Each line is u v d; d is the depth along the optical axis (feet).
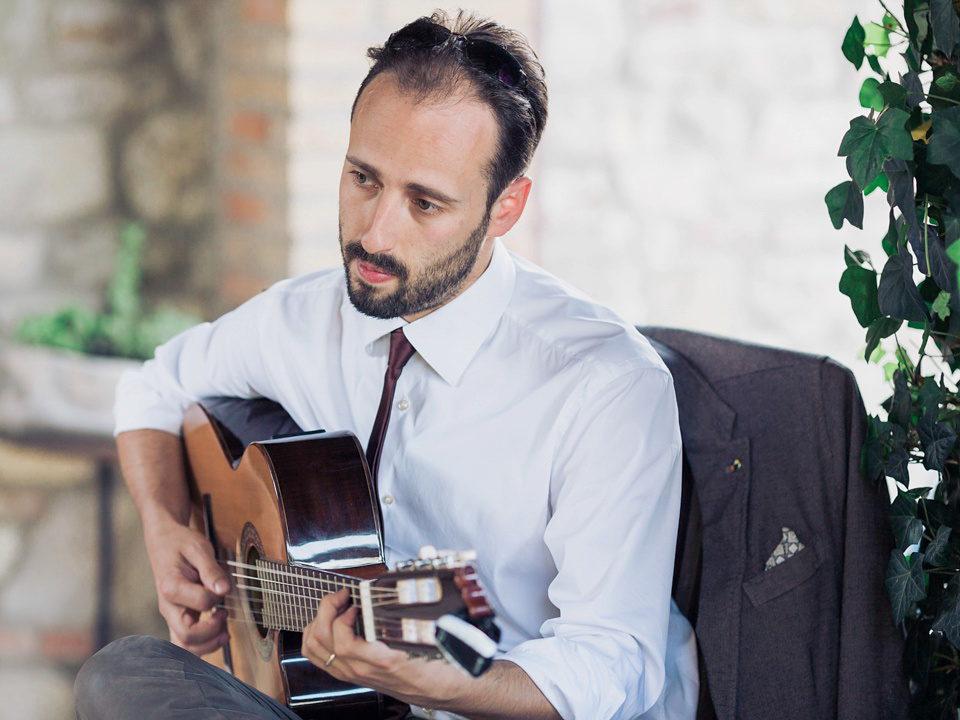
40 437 12.70
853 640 5.98
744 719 6.15
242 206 13.03
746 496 6.29
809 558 6.10
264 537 6.41
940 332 5.59
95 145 13.70
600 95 12.57
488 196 6.10
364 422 6.84
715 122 12.59
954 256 5.11
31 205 13.60
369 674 5.14
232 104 13.00
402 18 12.16
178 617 6.99
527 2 12.28
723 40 12.53
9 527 13.04
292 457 6.34
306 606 5.96
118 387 7.93
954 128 5.17
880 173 5.52
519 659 5.51
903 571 5.74
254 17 12.54
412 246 5.98
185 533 7.14
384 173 5.90
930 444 5.63
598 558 5.84
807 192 12.65
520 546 6.27
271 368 7.25
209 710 5.43
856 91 12.53
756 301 12.76
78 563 13.19
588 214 12.71
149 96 13.70
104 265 13.82
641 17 12.50
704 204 12.70
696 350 6.75
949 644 5.94
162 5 13.55
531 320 6.47
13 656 13.15
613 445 5.98
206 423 7.28
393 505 6.59
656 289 12.80
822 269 12.72
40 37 13.47
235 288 13.24
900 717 5.94
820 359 6.24
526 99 6.12
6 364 12.79
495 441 6.31
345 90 12.25
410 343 6.53
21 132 13.52
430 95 5.87
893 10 12.17
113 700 5.59
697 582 6.39
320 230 12.53
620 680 5.61
